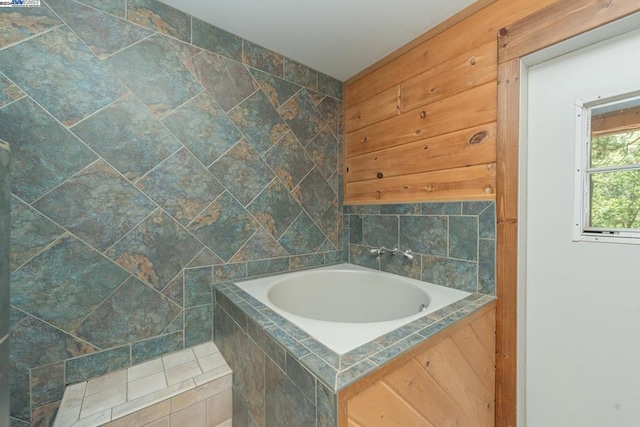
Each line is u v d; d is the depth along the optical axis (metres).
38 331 1.08
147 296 1.32
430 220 1.53
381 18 1.42
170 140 1.37
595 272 1.06
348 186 2.08
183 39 1.39
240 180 1.60
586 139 1.08
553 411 1.16
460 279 1.40
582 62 1.08
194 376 1.20
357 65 1.87
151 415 1.04
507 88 1.21
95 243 1.19
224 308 1.34
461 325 1.04
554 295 1.16
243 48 1.59
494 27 1.26
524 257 1.22
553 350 1.16
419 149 1.59
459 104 1.40
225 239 1.55
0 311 0.71
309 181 1.92
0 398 0.71
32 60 1.06
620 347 1.01
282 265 1.78
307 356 0.77
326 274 1.83
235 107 1.57
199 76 1.44
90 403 1.03
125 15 1.24
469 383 1.09
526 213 1.23
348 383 0.66
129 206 1.27
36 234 1.08
